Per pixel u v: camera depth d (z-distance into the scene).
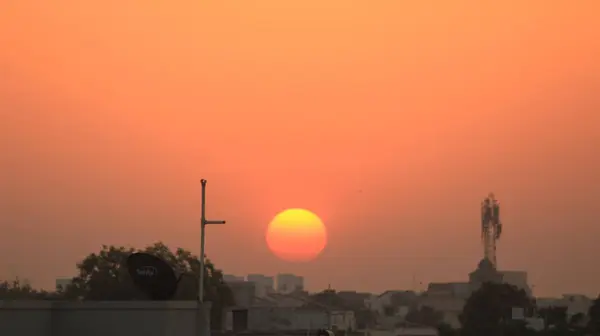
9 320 37.88
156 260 41.78
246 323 74.25
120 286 111.44
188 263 117.19
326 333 50.44
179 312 40.12
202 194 50.00
